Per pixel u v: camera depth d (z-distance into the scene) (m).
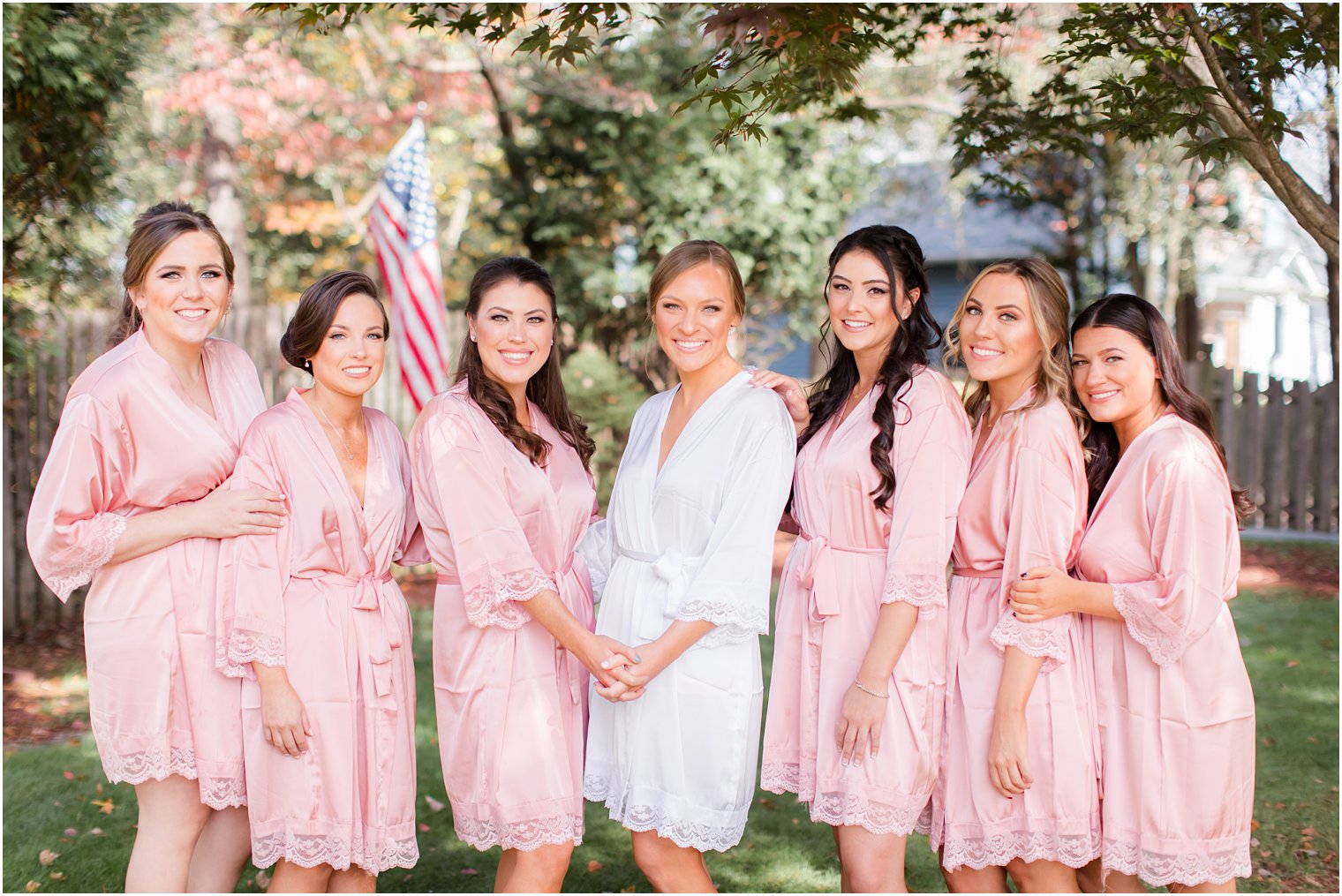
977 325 2.59
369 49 10.52
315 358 2.64
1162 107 3.33
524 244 9.94
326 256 13.18
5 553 6.21
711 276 2.65
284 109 10.30
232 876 2.80
